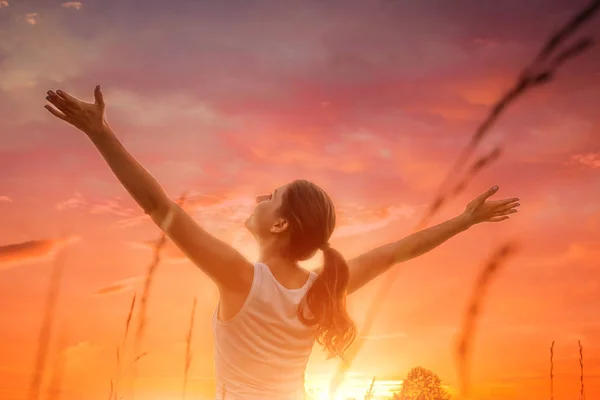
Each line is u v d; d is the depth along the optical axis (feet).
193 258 5.20
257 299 5.47
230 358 5.55
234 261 5.36
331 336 5.74
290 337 5.60
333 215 6.07
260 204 6.12
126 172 4.81
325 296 5.75
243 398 5.42
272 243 5.94
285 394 5.55
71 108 4.69
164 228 4.98
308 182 6.09
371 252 6.68
